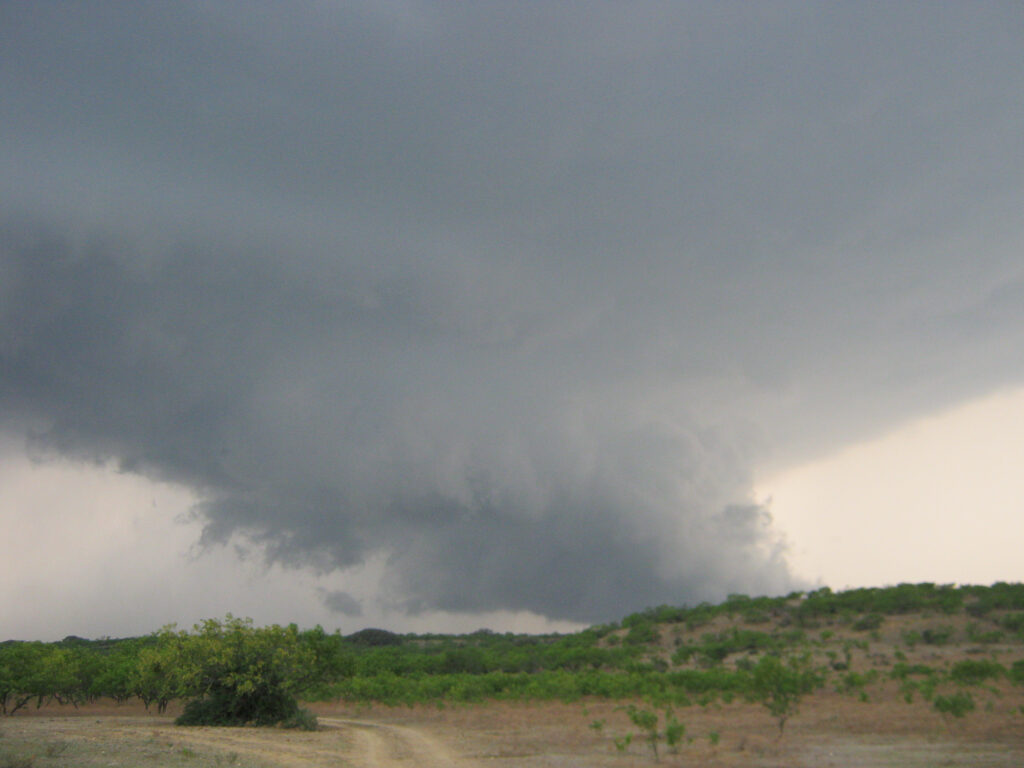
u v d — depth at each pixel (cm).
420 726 4106
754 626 10500
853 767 2078
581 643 12231
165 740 3094
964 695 4150
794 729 3106
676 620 12269
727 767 2122
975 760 2162
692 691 5628
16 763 2150
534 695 5738
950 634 8169
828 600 10725
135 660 5506
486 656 10025
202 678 4053
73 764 2202
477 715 4712
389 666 9381
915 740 2667
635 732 3228
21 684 5006
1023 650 7056
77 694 6034
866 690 4991
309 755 2680
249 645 4138
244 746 2945
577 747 2783
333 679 4316
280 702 4134
